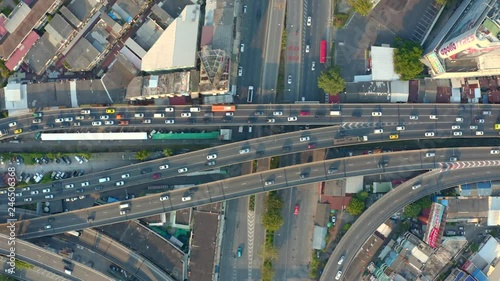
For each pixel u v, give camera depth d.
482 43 173.12
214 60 194.50
